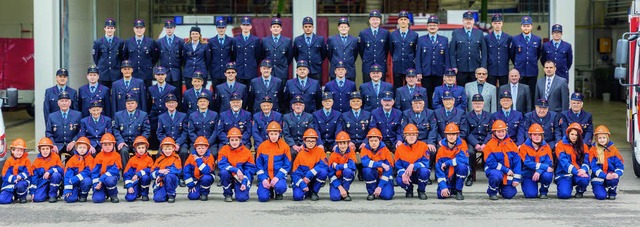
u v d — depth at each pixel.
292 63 16.91
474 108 13.84
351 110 13.91
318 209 11.46
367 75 15.30
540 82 14.63
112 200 12.12
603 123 22.56
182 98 15.25
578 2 30.22
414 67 15.27
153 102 14.73
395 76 15.32
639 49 14.00
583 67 30.47
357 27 21.19
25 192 12.02
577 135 12.24
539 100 13.74
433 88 15.37
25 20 24.25
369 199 12.27
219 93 14.56
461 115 13.71
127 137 13.93
